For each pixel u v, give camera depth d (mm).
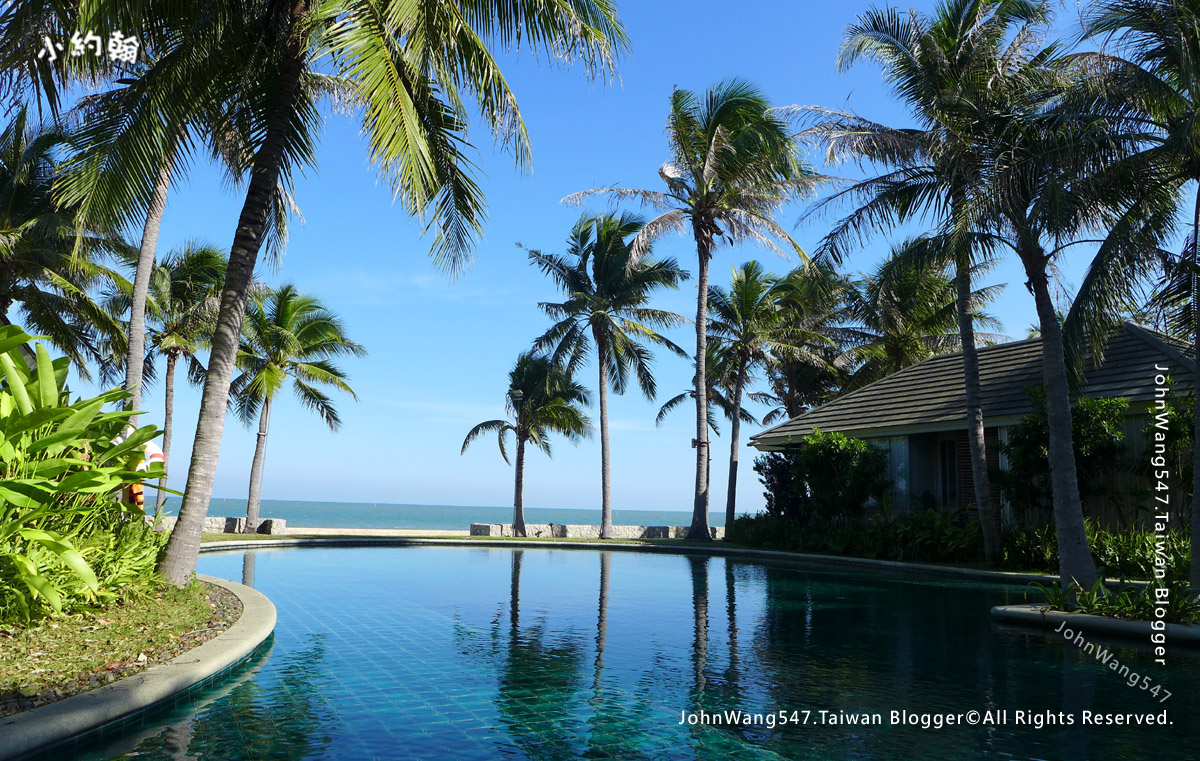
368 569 14977
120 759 3826
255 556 17578
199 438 8859
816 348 32875
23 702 4125
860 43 14641
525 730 4477
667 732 4508
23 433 6371
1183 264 10453
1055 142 10078
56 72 7414
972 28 13602
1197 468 9594
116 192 8789
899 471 21203
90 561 6949
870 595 11938
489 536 30969
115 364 22594
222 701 4969
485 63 8977
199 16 8367
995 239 11812
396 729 4438
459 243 10859
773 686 5691
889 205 14969
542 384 32312
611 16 9672
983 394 19484
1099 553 13805
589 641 7469
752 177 24828
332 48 7461
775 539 22625
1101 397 16297
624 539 28141
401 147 7766
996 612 9344
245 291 9234
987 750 4258
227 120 10086
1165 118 10422
